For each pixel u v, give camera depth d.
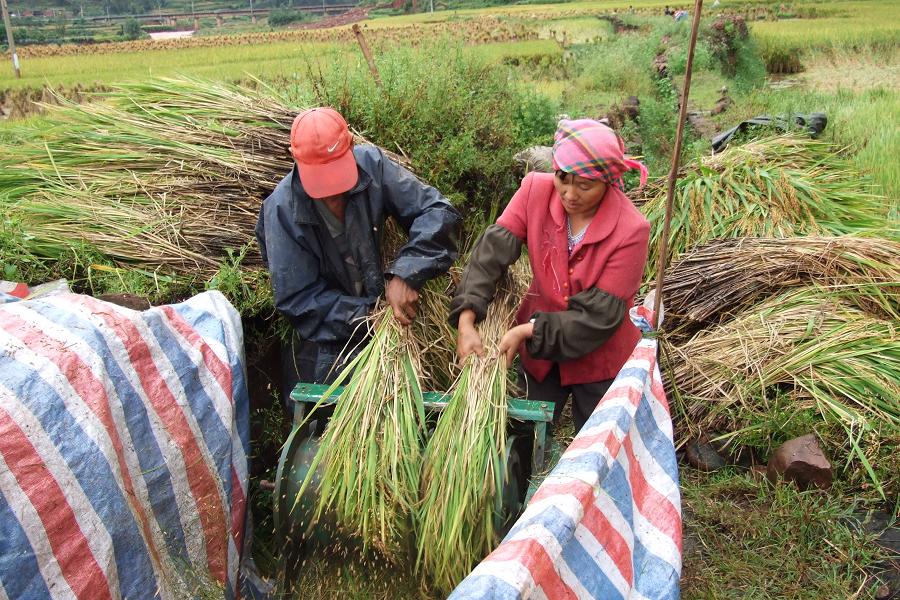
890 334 4.18
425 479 2.80
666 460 2.69
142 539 2.45
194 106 4.59
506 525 2.73
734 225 5.52
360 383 2.96
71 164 4.30
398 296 3.21
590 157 2.81
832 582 3.14
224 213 4.11
